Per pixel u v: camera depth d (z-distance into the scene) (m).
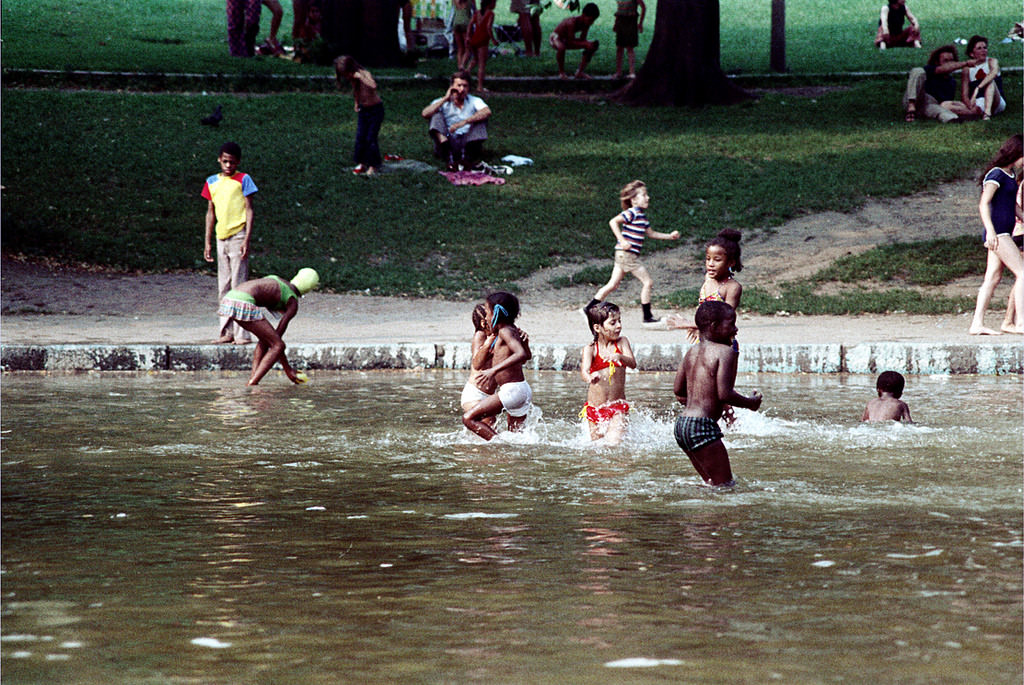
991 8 90.19
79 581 9.51
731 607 8.65
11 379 25.19
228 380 25.02
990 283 29.03
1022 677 7.14
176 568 9.89
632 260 31.97
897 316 33.28
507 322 18.16
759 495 12.91
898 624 8.20
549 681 7.15
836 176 48.59
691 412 13.77
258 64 64.69
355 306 35.84
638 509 12.20
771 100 61.59
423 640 7.95
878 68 69.19
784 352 26.44
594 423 17.56
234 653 7.71
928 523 11.43
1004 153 28.52
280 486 13.57
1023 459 15.25
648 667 7.37
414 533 11.14
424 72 65.69
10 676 7.34
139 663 7.55
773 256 40.91
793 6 96.62
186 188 46.12
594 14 64.56
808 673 7.24
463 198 46.78
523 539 10.87
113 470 14.61
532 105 60.00
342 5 65.81
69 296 35.50
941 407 20.30
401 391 23.03
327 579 9.53
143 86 58.50
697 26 61.06
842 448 16.22
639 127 57.28
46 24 74.19
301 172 48.12
